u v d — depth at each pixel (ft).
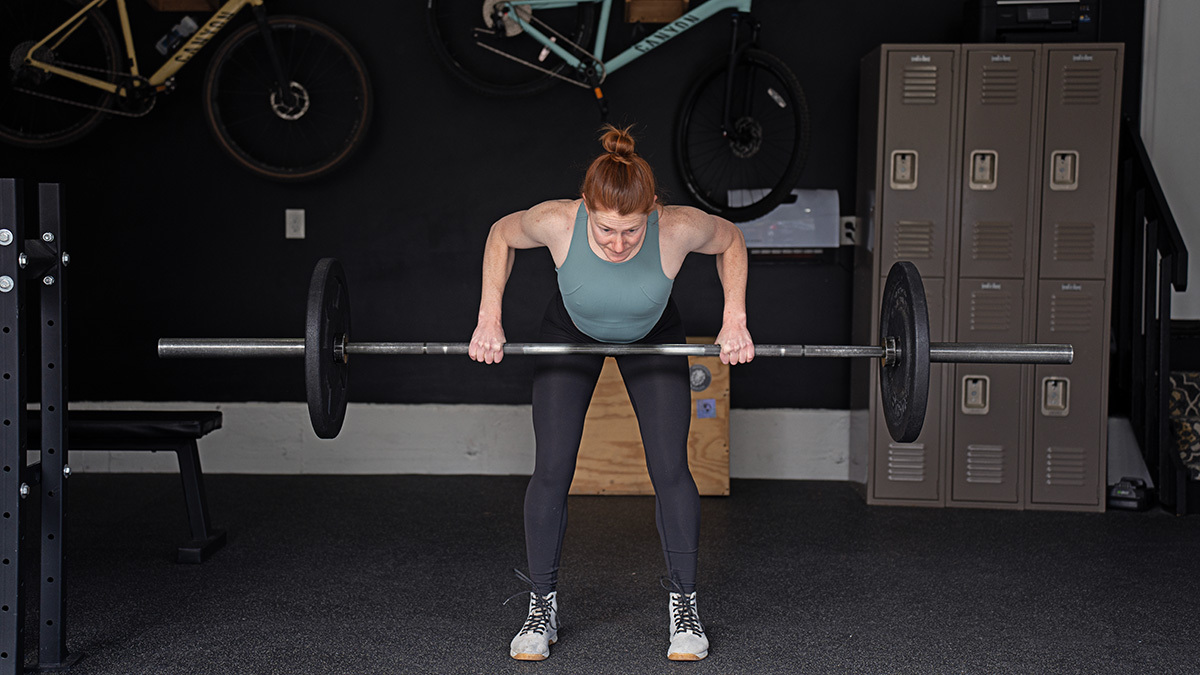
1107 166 11.23
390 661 7.09
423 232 13.02
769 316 12.90
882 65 11.30
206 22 11.89
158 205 12.94
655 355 7.04
